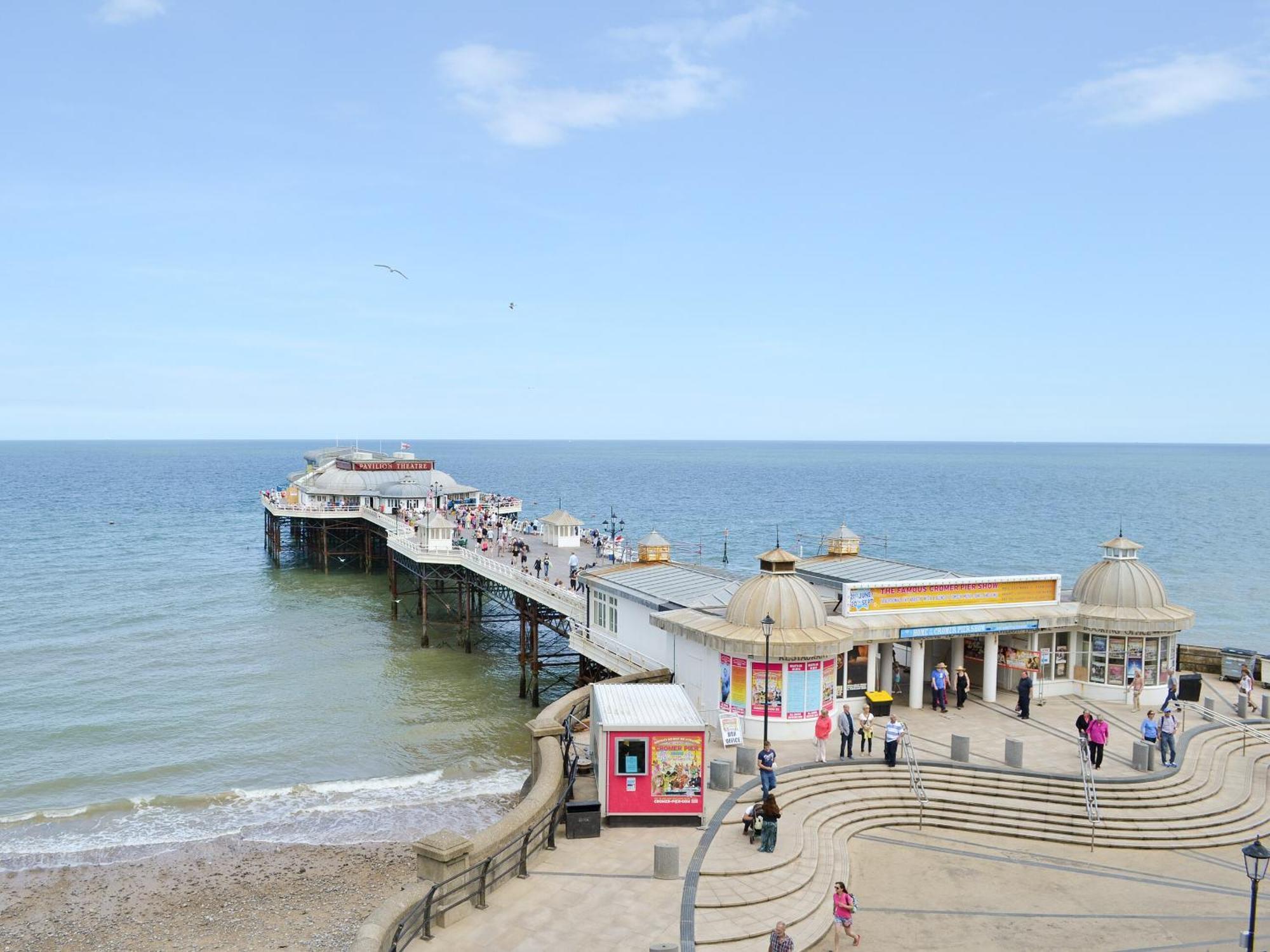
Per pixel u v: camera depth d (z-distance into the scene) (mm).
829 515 149750
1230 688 35281
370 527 88062
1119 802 24156
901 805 24156
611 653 38625
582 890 18750
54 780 34781
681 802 22062
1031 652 33531
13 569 86375
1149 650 33125
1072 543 115500
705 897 18438
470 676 50688
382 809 32281
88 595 73875
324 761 37031
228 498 172750
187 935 23812
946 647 35438
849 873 20703
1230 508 163750
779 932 15422
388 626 63438
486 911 17906
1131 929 18641
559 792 22969
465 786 34406
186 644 56969
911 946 17812
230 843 29516
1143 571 34000
